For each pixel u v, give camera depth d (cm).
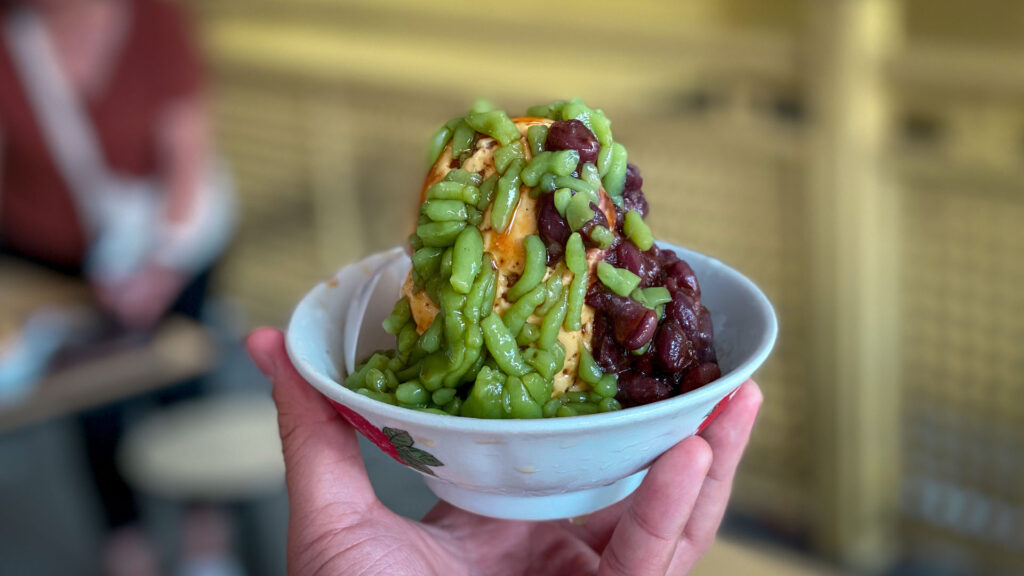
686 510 69
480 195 75
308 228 330
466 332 71
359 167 309
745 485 250
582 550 93
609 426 63
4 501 213
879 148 198
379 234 313
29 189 213
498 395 71
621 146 79
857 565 229
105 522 204
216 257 236
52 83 204
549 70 315
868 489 228
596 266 74
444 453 68
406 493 171
